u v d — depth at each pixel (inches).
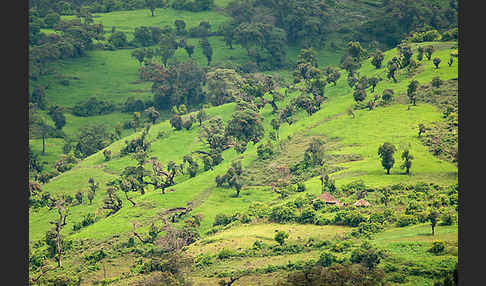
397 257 3444.9
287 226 4785.9
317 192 5452.8
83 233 5605.3
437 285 3024.1
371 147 6451.8
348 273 3127.5
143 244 5123.0
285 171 6486.2
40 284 4340.6
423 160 5703.7
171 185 6830.7
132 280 4082.2
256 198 6063.0
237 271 3850.9
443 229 3860.7
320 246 4084.6
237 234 4768.7
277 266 3794.3
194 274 3976.4
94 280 4377.5
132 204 6318.9
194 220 5378.9
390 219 4343.0
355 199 4970.5
